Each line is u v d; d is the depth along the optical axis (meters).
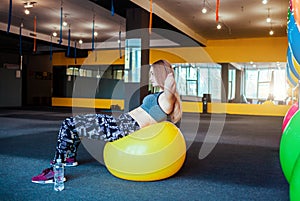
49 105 15.40
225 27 9.65
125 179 2.53
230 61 11.62
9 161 3.11
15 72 14.13
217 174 2.77
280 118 9.86
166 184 2.44
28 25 10.16
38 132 5.38
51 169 2.46
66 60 14.41
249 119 9.34
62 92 14.56
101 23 9.65
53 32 11.28
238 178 2.65
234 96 11.83
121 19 9.05
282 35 10.78
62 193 2.17
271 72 11.38
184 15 8.30
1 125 6.46
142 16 6.66
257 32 10.34
